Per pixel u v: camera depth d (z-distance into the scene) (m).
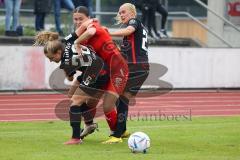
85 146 23.16
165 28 53.47
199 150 22.52
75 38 23.44
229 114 35.03
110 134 24.67
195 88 48.22
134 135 21.92
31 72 45.00
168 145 23.56
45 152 21.70
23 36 48.94
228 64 48.97
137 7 49.34
